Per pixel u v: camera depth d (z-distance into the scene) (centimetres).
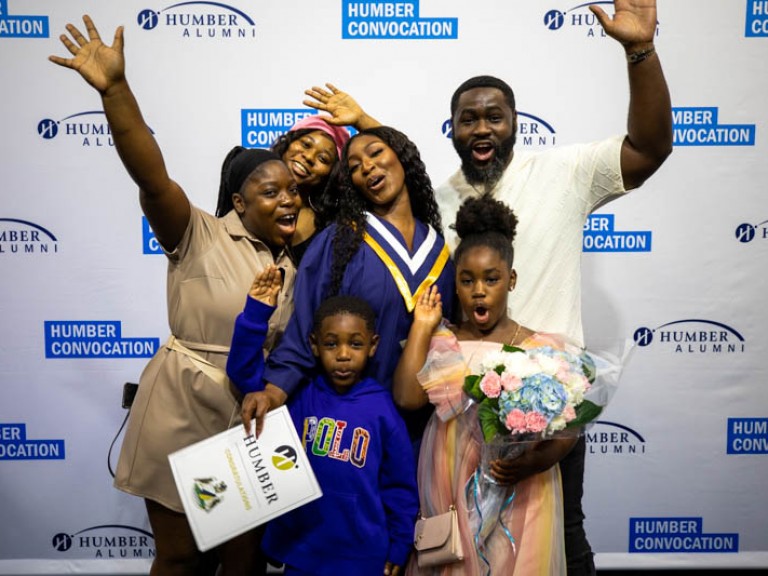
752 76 272
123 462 206
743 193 277
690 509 289
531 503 191
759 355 283
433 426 200
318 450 193
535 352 183
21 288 277
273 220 201
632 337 284
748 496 288
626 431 287
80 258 277
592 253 281
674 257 280
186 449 186
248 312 187
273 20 269
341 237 205
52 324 279
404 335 204
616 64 272
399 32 271
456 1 269
